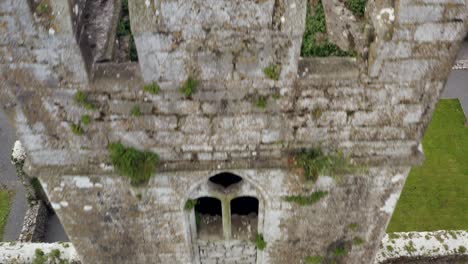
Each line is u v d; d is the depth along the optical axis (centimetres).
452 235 1023
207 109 544
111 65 529
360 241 762
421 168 1669
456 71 2014
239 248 808
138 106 538
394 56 496
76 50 476
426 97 536
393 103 543
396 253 998
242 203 820
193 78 511
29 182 1407
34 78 502
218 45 481
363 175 632
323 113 552
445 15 458
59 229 1501
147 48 481
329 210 695
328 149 597
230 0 444
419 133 578
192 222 739
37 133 561
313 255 794
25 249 981
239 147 590
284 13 459
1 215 1523
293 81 517
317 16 651
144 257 790
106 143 579
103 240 747
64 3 440
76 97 525
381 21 480
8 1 429
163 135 572
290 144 589
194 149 591
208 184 670
